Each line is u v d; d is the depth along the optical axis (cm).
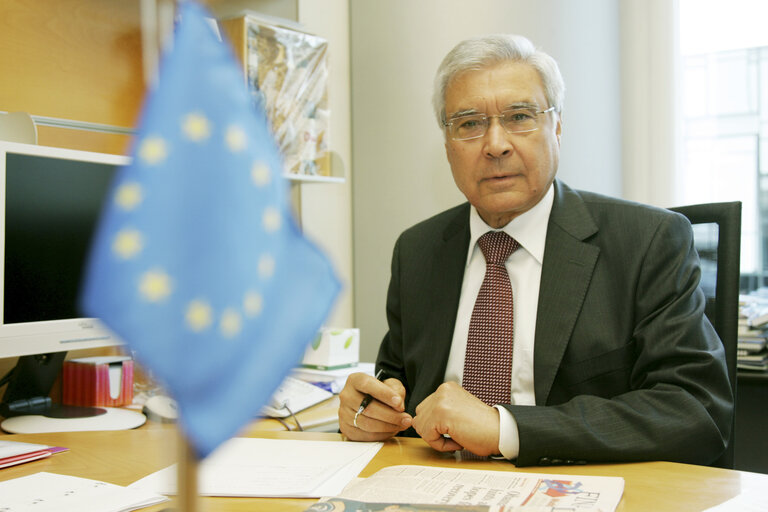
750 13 230
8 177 129
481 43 132
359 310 267
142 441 108
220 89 31
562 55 227
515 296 132
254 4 217
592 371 121
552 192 138
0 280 126
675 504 75
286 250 32
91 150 172
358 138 264
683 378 108
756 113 231
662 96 232
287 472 88
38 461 97
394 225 257
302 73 204
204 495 80
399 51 252
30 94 160
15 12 157
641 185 238
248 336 30
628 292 123
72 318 139
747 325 199
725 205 134
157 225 29
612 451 93
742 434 200
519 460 92
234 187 31
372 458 97
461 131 133
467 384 131
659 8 230
